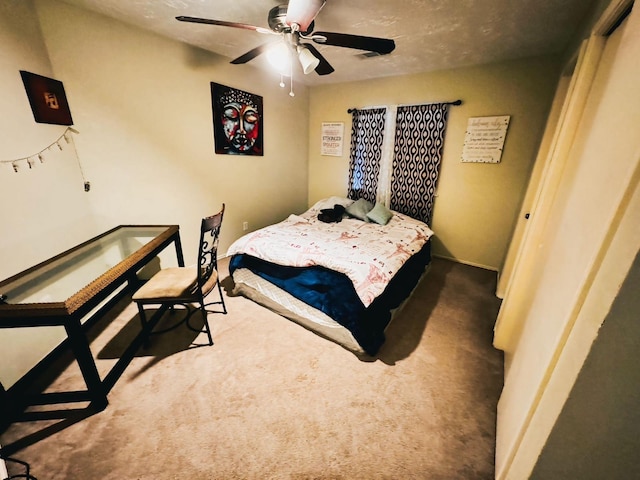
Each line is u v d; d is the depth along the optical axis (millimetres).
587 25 1640
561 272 979
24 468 1152
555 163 1462
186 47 2549
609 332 613
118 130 2232
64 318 1210
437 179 3406
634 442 659
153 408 1423
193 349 1847
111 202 2285
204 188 3029
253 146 3453
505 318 1822
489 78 2865
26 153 1645
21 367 1523
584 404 678
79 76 1961
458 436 1321
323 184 4410
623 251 579
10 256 1538
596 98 1163
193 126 2771
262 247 2311
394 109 3441
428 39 2273
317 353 1841
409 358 1820
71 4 1846
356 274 1872
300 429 1339
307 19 1397
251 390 1546
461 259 3527
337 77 3504
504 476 985
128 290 2455
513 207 3059
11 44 1566
